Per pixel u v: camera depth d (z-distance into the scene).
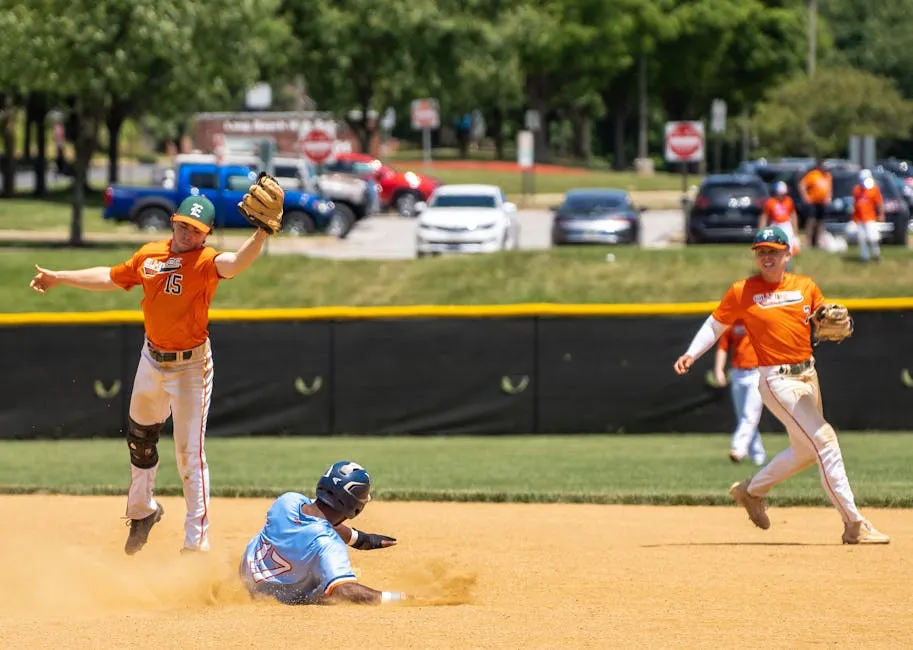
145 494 31.25
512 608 24.52
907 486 44.88
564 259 94.69
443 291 90.31
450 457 55.41
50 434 62.78
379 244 132.12
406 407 63.53
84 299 87.25
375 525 37.69
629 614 23.92
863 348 62.22
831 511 40.47
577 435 63.09
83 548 32.81
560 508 41.66
